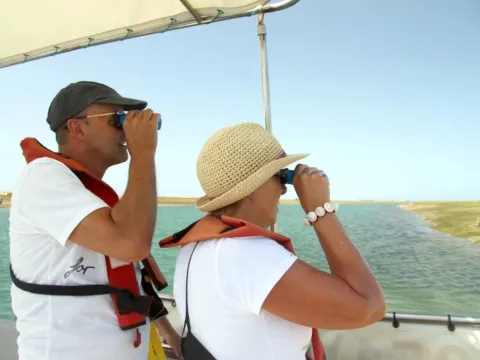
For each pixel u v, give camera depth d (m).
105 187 1.32
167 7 1.90
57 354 1.18
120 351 1.27
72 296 1.20
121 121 1.33
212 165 0.94
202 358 0.86
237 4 1.87
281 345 0.83
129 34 2.14
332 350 1.86
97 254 1.25
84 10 1.96
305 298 0.78
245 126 0.96
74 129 1.32
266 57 2.00
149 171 1.17
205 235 0.90
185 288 0.94
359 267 0.85
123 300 1.24
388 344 1.80
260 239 0.86
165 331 1.70
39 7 1.93
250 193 0.92
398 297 5.89
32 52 2.36
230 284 0.81
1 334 2.44
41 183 1.16
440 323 1.81
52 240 1.19
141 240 1.12
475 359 1.69
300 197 0.95
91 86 1.33
